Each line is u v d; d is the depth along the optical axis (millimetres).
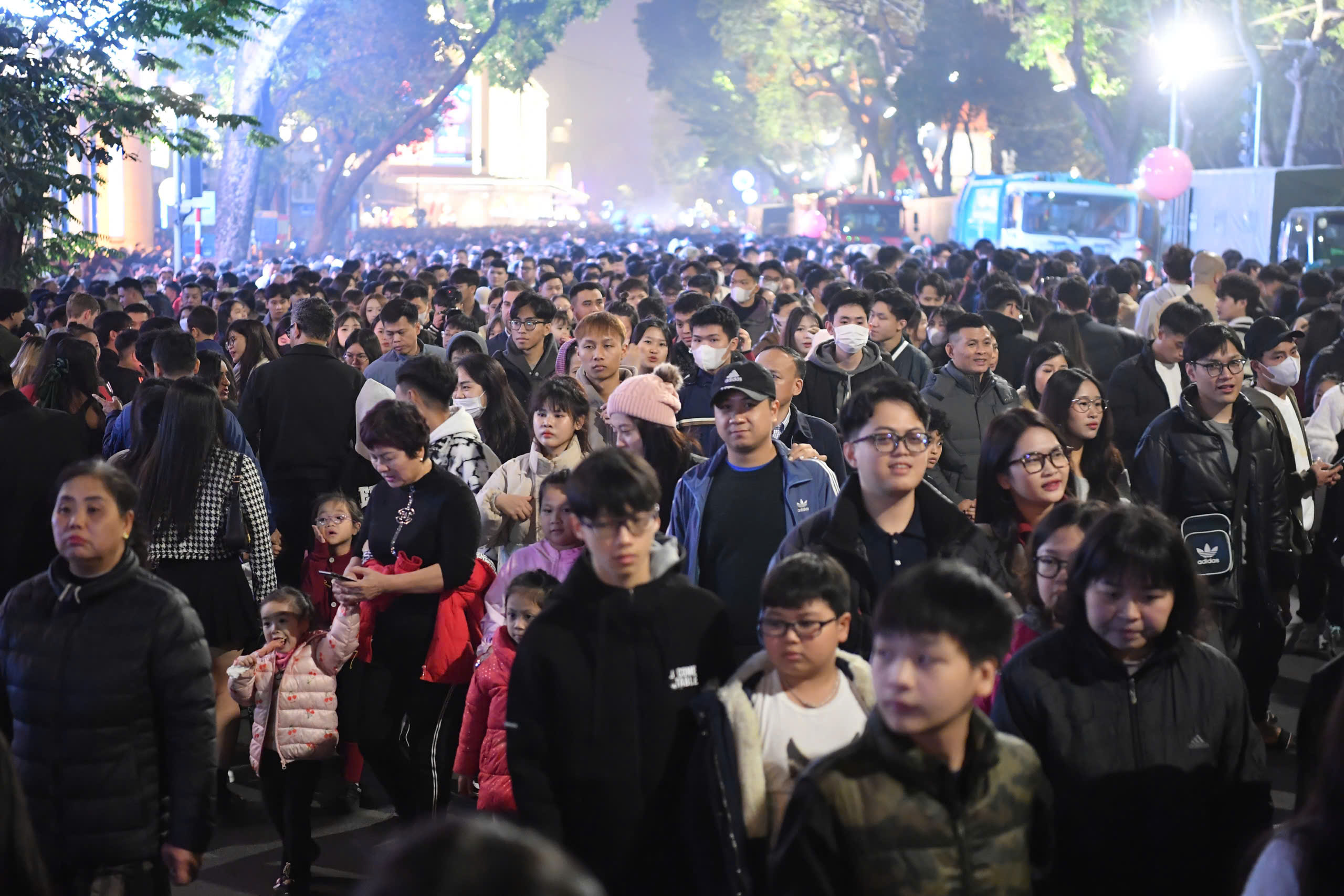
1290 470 10898
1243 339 17484
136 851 6781
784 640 5930
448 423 11250
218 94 74062
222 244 72188
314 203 116875
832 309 14328
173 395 9945
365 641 9250
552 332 16297
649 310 19453
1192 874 5977
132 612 6820
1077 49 69188
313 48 76375
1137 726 5930
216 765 6988
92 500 6742
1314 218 46250
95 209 93438
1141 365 13938
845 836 4906
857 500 7461
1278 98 69938
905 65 88500
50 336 14312
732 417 8500
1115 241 60375
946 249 47375
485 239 110188
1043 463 8008
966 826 4934
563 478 9070
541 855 2273
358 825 10492
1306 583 13555
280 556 13633
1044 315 18891
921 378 15320
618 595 6320
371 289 23375
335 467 13664
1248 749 6047
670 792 6293
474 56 80688
